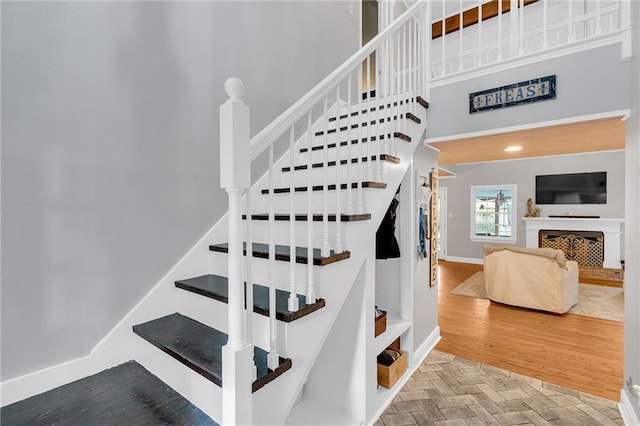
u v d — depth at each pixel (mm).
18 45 1289
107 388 1375
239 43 2246
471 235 7289
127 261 1632
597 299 4301
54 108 1387
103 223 1547
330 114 3135
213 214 2035
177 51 1854
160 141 1771
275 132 1237
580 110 2043
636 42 1760
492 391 2242
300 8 2820
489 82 2389
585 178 6047
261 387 1150
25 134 1312
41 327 1361
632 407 1850
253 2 2357
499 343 3031
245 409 1072
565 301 3713
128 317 1621
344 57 3418
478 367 2582
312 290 1355
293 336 1308
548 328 3375
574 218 5957
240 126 1070
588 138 2639
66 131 1424
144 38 1701
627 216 1963
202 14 1996
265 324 1352
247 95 2320
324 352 1919
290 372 1287
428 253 2973
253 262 1712
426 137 2686
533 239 6414
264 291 1568
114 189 1585
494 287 4180
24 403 1271
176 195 1846
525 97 2227
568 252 6070
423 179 2801
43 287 1367
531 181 6590
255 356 1302
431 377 2436
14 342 1297
